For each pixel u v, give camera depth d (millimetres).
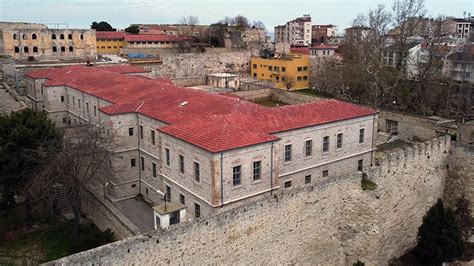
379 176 39438
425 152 45281
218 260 28406
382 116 70500
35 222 45281
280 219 31656
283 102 98188
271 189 37344
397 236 42562
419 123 64688
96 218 45500
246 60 137875
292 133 41656
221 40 163375
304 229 33625
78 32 110312
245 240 29672
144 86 56562
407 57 95125
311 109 46250
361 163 50250
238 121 39438
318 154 44812
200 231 27266
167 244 25953
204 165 34281
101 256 23688
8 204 47844
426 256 41406
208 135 35656
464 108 77812
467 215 47406
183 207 33188
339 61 113375
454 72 99812
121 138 48000
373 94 82062
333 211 35906
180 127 38781
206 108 44156
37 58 106125
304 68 120188
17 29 104188
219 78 111312
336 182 35750
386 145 63625
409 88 85500
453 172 48594
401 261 42406
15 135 43281
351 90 95125
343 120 46500
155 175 46562
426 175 45844
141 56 125625
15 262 38656
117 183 48500
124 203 47875
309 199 33625
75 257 23062
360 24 111688
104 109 48500
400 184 42094
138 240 24875
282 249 32188
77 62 102125
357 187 37688
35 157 43594
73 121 67375
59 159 41031
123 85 58750
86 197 46656
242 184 35188
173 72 121312
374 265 39656
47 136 46094
